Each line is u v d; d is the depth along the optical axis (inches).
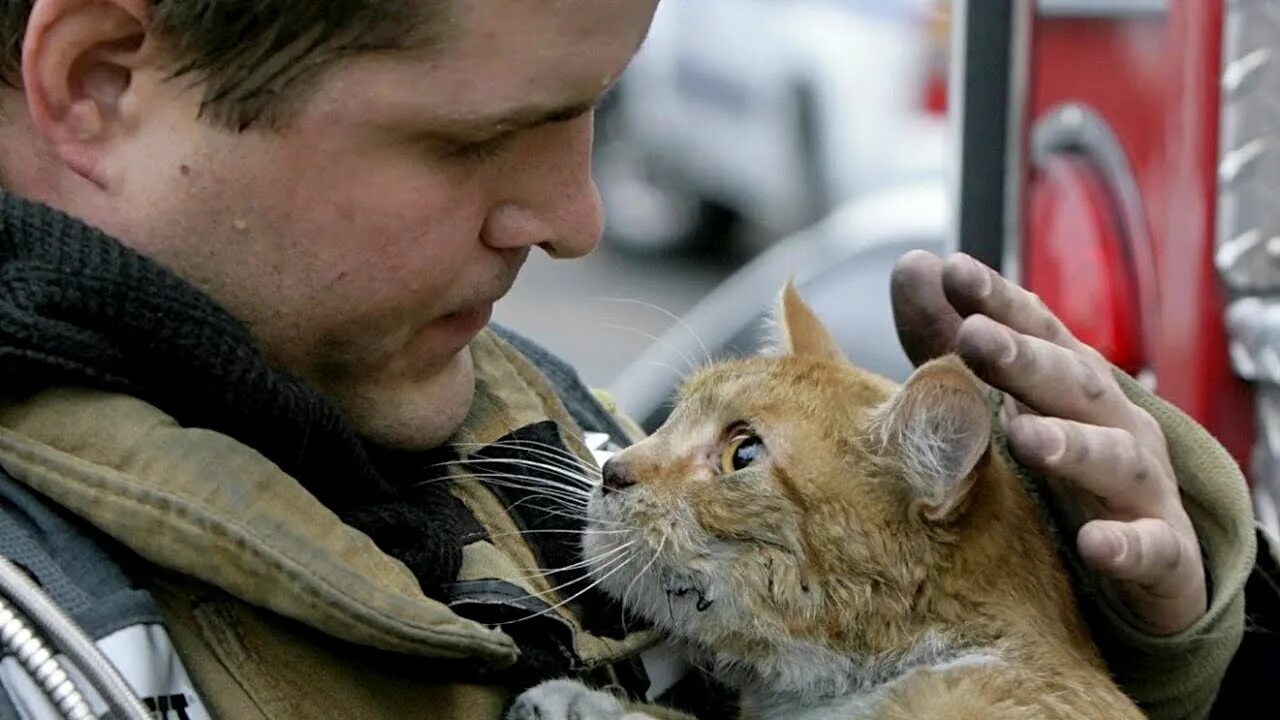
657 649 82.7
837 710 76.7
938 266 79.0
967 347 70.6
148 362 56.8
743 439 82.2
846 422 81.9
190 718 52.5
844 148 308.5
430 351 66.2
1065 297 164.7
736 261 318.0
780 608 79.2
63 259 55.6
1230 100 141.7
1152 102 151.6
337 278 59.9
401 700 59.1
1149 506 71.7
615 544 79.0
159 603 54.8
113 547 54.5
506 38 55.7
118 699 47.7
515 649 60.9
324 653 57.4
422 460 71.4
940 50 302.8
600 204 67.2
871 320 207.0
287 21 53.7
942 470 76.5
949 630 76.9
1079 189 162.2
